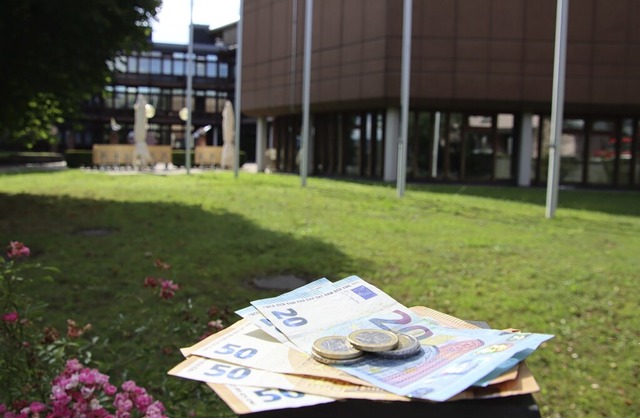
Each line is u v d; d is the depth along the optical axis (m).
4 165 35.81
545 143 26.56
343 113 28.83
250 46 32.84
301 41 28.89
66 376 2.57
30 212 11.58
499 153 26.59
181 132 59.06
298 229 10.66
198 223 10.88
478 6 24.72
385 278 7.40
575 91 24.81
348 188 19.48
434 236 10.39
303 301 1.47
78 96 13.80
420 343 1.23
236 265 7.73
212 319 5.23
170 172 28.73
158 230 10.03
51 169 30.17
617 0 24.52
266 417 1.03
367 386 1.07
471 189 21.67
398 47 24.97
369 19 25.56
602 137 26.67
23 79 12.34
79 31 11.51
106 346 4.16
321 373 1.12
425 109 26.28
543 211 14.56
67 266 7.32
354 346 1.17
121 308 5.80
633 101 24.78
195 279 7.00
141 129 30.78
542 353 5.21
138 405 2.57
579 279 7.51
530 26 24.73
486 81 24.92
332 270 7.71
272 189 18.11
